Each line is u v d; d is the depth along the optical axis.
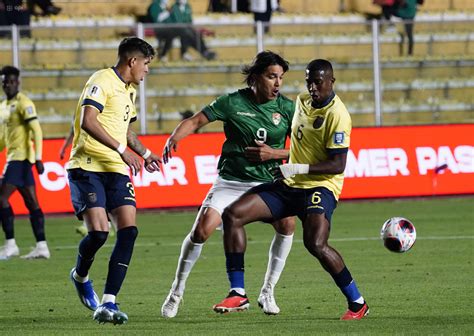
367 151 50.25
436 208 47.41
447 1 68.06
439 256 32.06
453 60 57.78
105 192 20.98
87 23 62.09
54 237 40.78
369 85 57.62
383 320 20.22
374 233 38.81
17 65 50.91
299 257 32.81
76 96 55.12
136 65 21.06
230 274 20.70
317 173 20.03
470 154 51.31
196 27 55.25
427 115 57.56
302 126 20.52
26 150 33.62
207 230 20.91
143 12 64.44
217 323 20.28
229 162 21.62
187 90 55.00
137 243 37.72
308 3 67.38
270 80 21.14
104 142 20.31
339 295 24.33
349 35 58.47
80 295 21.69
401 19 61.81
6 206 34.19
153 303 23.72
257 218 20.80
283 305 22.88
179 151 48.75
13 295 25.44
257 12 59.75
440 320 20.06
